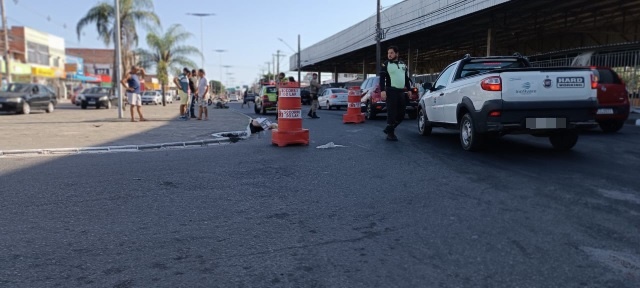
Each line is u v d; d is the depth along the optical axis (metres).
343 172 6.34
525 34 36.12
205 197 5.06
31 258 3.35
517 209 4.42
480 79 7.29
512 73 6.92
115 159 7.70
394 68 9.44
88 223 4.16
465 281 2.95
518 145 8.63
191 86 17.39
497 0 23.33
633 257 3.26
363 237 3.77
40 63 48.22
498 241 3.62
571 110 6.94
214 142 9.98
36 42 47.34
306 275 3.08
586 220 4.05
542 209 4.40
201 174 6.31
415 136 10.60
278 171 6.48
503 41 41.59
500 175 5.92
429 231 3.88
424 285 2.90
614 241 3.56
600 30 33.69
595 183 5.37
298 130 9.23
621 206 4.44
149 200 4.94
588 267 3.12
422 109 10.66
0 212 4.48
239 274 3.10
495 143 8.94
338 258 3.35
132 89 15.78
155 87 85.75
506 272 3.07
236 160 7.47
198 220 4.25
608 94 10.77
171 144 9.38
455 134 11.02
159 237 3.80
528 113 6.92
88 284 2.94
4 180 5.93
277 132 9.20
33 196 5.09
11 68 40.44
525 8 25.48
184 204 4.78
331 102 28.05
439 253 3.41
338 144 9.26
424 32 32.94
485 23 29.97
